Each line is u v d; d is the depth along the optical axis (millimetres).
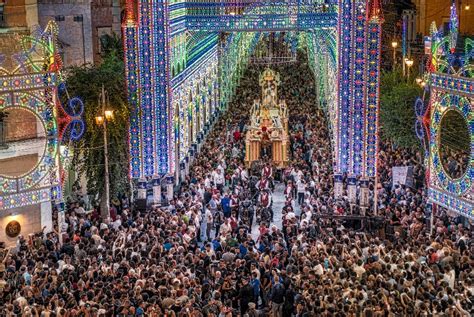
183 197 37438
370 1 39875
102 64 40625
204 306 22641
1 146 35281
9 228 34844
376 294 22234
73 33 46594
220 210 37156
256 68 82688
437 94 32969
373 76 40094
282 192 44406
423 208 34594
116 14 53344
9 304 22219
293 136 50594
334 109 45906
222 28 46531
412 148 44906
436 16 70438
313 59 75125
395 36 69125
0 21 38094
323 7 45688
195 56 50844
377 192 37188
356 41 40000
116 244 29062
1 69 32188
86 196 41656
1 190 32250
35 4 39531
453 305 21328
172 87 41781
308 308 22344
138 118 40031
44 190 33312
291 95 68500
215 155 45562
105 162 35906
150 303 22234
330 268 25422
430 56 33562
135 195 40938
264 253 27891
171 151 40750
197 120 52562
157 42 39969
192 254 27953
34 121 36562
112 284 23703
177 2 43594
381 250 26938
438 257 26359
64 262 26750
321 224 32312
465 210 31188
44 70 33250
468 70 31656
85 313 21328
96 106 36781
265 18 46062
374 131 40219
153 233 29641
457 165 33719
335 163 41656
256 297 25531
